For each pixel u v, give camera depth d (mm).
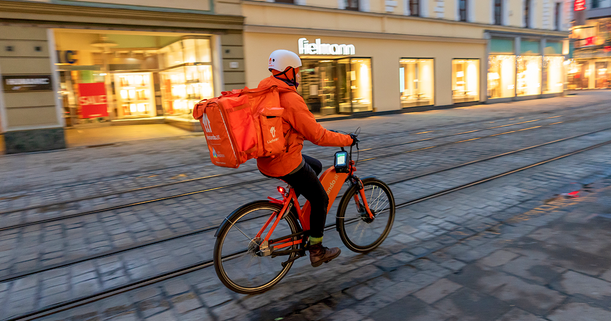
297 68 2631
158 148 10062
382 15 16906
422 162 7195
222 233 2672
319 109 16172
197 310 2672
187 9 11984
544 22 24688
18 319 2656
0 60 9625
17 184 6582
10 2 9398
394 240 3719
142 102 16047
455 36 19797
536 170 6238
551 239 3457
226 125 2277
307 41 14898
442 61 19594
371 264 3229
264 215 2850
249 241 2787
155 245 3850
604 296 2520
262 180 6344
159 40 15695
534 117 14125
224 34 12852
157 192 5797
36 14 9797
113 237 4098
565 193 4945
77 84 14914
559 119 13125
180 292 2924
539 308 2436
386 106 17828
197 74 12789
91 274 3285
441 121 14148
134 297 2883
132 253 3678
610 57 38125
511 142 8938
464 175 6102
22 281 3205
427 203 4820
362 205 3396
